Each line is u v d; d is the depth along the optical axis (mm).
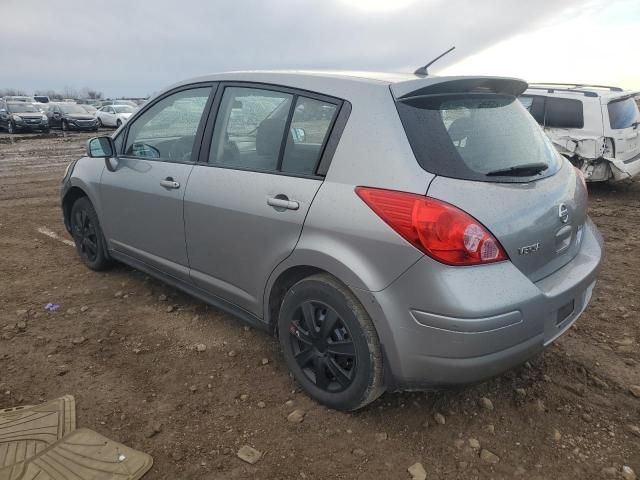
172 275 3826
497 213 2359
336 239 2570
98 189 4328
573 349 3508
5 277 4742
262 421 2768
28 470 2348
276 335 3203
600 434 2691
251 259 3068
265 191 2932
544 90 8961
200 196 3320
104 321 3883
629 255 5551
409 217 2309
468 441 2633
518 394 3000
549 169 2854
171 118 3758
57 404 2850
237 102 3293
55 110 29297
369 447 2586
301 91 2936
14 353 3402
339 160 2633
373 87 2646
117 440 2596
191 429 2699
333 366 2752
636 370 3264
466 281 2256
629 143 8555
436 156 2410
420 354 2383
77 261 5199
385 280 2412
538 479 2402
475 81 2746
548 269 2678
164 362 3334
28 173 12062
